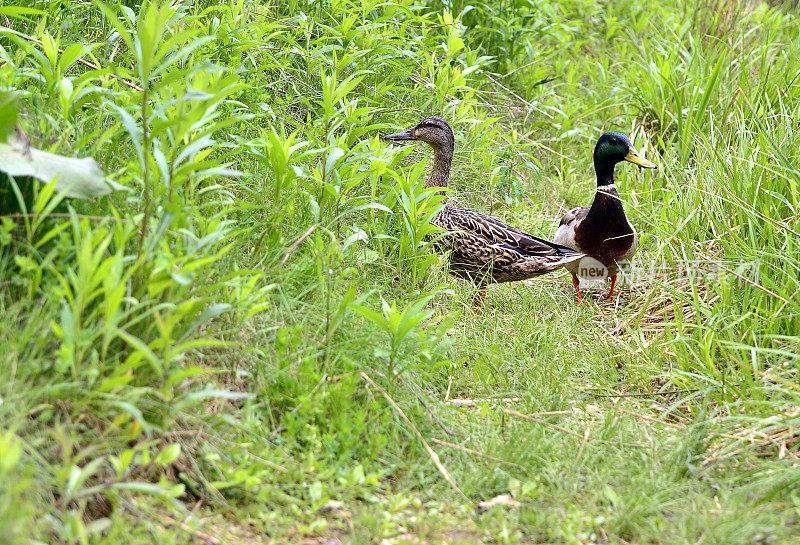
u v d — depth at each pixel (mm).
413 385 7352
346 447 6449
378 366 7289
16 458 4305
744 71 13023
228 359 6711
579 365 8891
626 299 10938
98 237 5535
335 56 10531
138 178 6539
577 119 14773
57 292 5285
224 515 5738
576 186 13445
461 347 8695
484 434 7164
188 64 8656
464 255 10305
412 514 6105
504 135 13391
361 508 5980
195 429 5977
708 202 10531
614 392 8461
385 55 11422
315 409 6566
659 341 9117
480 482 6453
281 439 6391
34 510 4727
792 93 12414
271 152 8141
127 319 5824
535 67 15133
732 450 7121
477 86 14203
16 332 5551
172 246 6664
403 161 11945
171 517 5492
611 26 17359
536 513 6145
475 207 12328
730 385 7879
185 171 6109
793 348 8148
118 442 5430
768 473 6664
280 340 6848
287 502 5930
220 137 9461
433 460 6586
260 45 10242
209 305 6715
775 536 5887
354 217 9812
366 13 11836
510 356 8789
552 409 7855
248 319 6828
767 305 8688
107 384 5238
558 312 10156
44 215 5508
